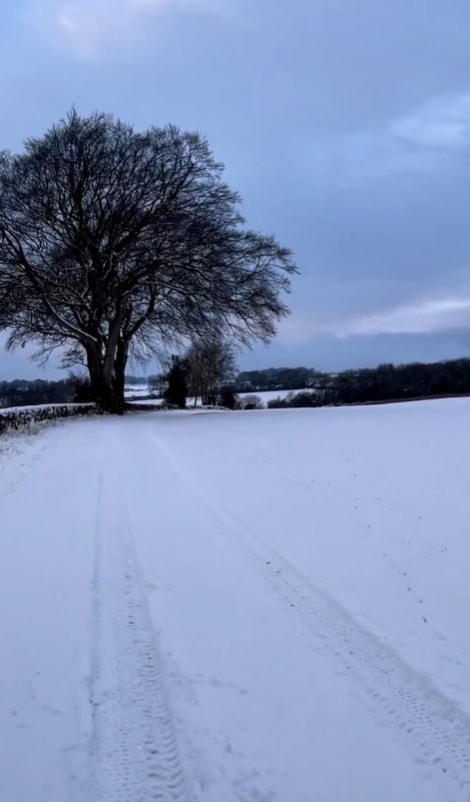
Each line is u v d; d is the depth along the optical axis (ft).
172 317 109.70
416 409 82.99
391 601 16.30
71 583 17.48
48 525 23.24
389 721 11.24
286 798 9.37
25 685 12.30
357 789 9.57
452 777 9.86
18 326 102.53
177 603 16.12
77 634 14.43
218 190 103.60
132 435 56.08
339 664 13.15
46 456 40.88
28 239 97.76
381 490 28.58
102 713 11.42
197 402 205.16
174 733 10.87
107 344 107.34
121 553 19.97
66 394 169.68
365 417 71.87
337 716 11.35
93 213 101.45
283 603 16.16
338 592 16.84
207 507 25.85
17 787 9.57
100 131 99.09
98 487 30.01
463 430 51.96
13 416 72.54
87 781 9.74
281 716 11.33
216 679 12.51
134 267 101.04
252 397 228.63
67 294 96.84
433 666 13.07
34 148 99.76
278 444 46.03
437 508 25.13
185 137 103.19
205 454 41.34
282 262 104.01
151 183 99.91
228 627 14.79
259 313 104.01
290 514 24.64
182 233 97.66
